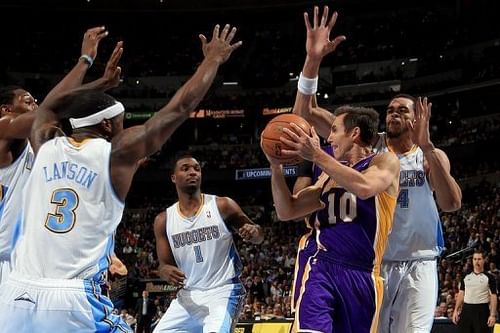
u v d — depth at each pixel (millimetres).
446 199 4465
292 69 32344
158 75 33250
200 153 30688
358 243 3807
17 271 3205
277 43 33625
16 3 31688
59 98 3553
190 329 5551
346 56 31547
